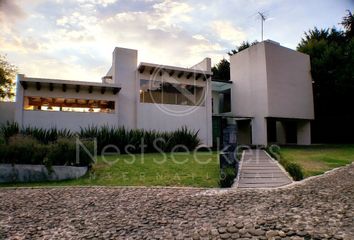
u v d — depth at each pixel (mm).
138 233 4941
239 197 7391
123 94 18203
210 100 20672
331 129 26688
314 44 27656
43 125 15844
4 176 9688
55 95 16391
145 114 18297
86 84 16453
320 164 12805
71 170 10148
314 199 7066
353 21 27234
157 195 7602
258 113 21750
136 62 18922
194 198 7277
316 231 4855
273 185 9078
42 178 9906
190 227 5207
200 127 19953
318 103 27125
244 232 4898
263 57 21469
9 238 4746
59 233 4969
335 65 25234
